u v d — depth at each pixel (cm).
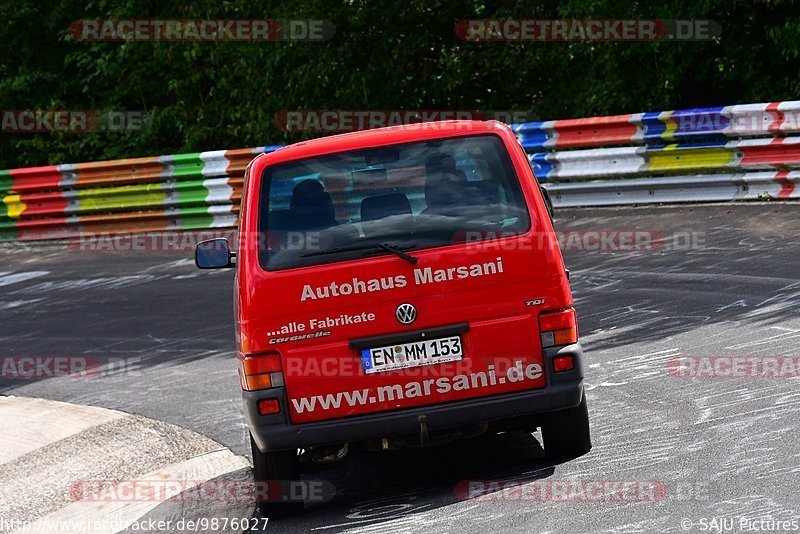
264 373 1648
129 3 6500
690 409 1938
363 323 1645
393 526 1577
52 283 4425
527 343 1652
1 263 5050
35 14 7238
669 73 5044
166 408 2598
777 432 1725
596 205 4350
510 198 1684
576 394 1658
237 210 5219
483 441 2027
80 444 2384
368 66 5756
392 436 1672
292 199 1702
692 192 4072
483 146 1720
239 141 6619
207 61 6675
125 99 7156
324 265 1655
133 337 3381
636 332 2575
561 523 1453
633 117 4219
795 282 2755
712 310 2638
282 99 6031
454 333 1648
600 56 5156
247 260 1675
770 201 3841
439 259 1650
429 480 1819
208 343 3180
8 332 3700
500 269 1652
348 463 2020
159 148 7025
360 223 1678
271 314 1647
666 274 3103
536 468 1753
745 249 3216
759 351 2234
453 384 1648
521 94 5862
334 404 1650
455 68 5738
